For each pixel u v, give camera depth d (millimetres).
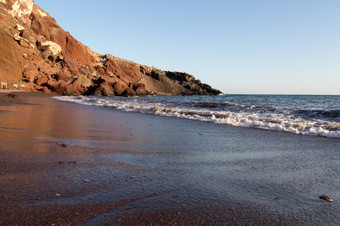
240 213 1652
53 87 42875
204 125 7117
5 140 3770
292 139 4949
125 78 77938
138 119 8516
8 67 40656
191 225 1462
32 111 9617
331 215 1674
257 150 3852
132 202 1733
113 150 3488
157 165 2793
